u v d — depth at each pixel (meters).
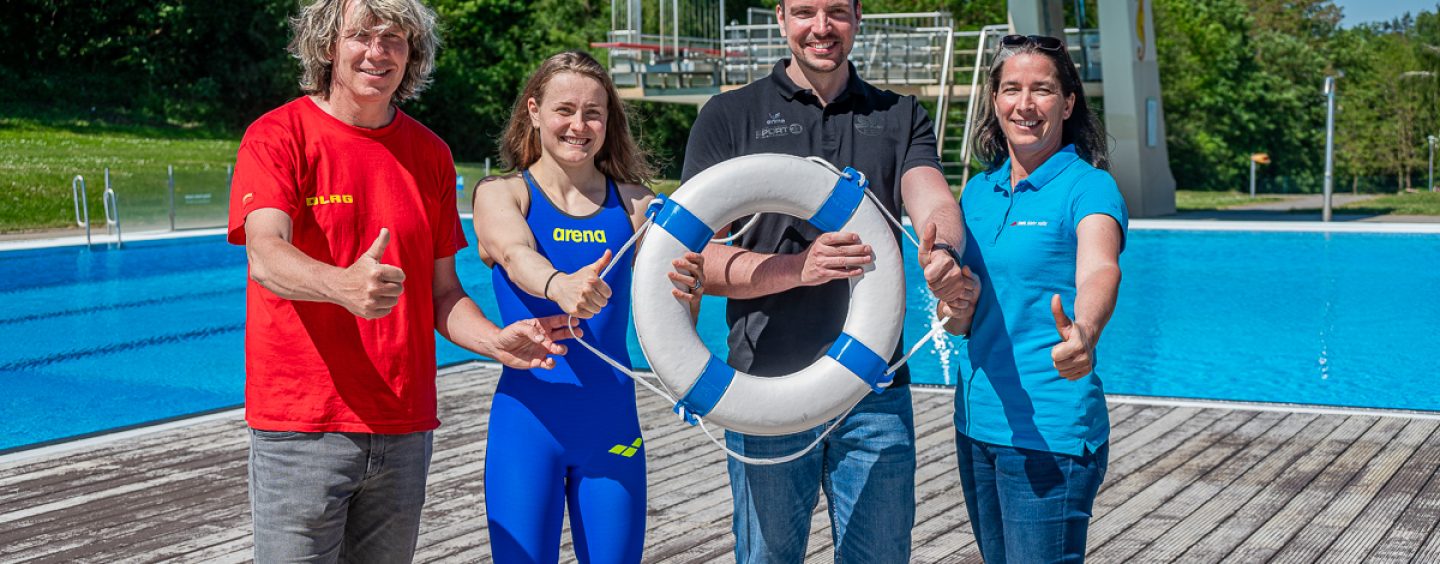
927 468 4.76
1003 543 2.73
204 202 14.32
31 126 23.25
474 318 2.62
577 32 32.03
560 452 2.72
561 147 2.70
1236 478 4.56
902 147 2.84
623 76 17.83
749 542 2.86
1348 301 10.18
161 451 4.95
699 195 2.57
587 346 2.61
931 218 2.57
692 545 3.90
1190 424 5.39
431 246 2.57
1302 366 7.79
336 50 2.41
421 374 2.55
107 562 3.66
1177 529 4.00
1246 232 14.20
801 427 2.60
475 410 5.78
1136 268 12.06
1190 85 37.00
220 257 12.73
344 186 2.45
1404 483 4.46
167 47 27.70
